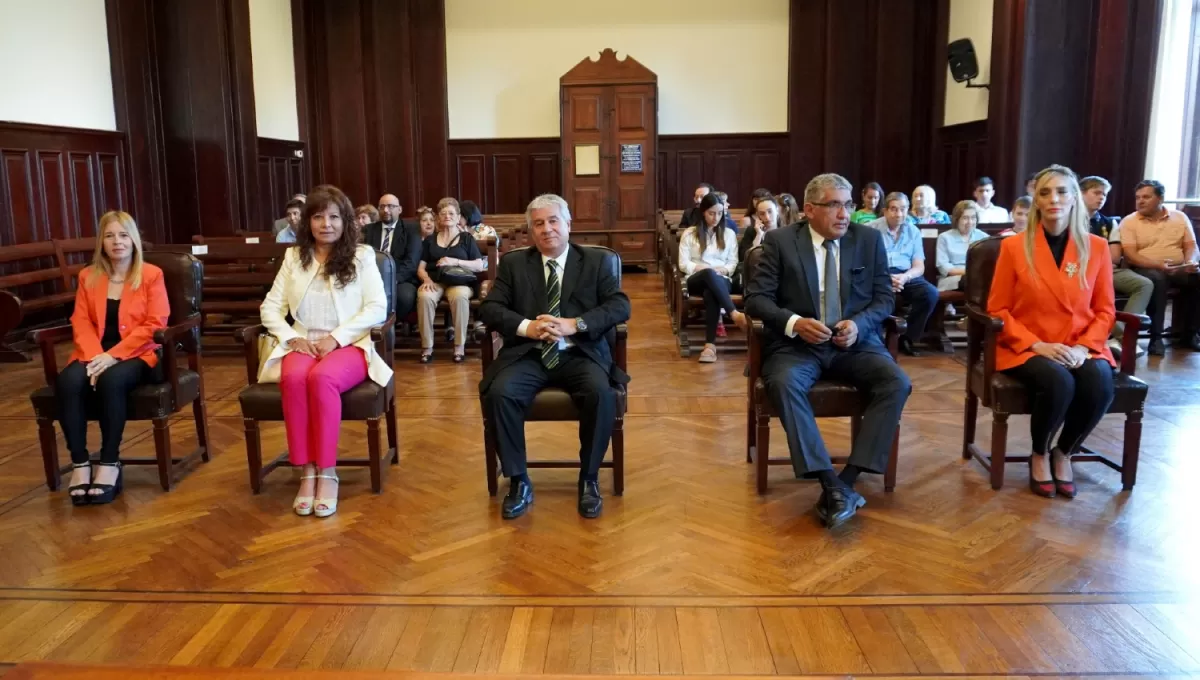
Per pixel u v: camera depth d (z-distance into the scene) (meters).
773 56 10.45
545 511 2.96
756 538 2.71
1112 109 6.95
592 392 2.88
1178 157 6.67
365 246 3.31
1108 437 3.61
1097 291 3.03
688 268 5.68
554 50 10.53
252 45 8.71
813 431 2.82
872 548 2.62
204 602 2.33
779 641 2.10
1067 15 7.09
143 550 2.67
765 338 3.21
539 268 3.12
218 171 7.99
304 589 2.40
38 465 3.49
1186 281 5.30
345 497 3.11
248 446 3.12
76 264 6.71
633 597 2.33
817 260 3.11
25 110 6.30
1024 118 7.24
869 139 10.27
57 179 6.65
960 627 2.15
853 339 2.94
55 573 2.51
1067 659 2.01
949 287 5.59
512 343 3.07
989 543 2.64
